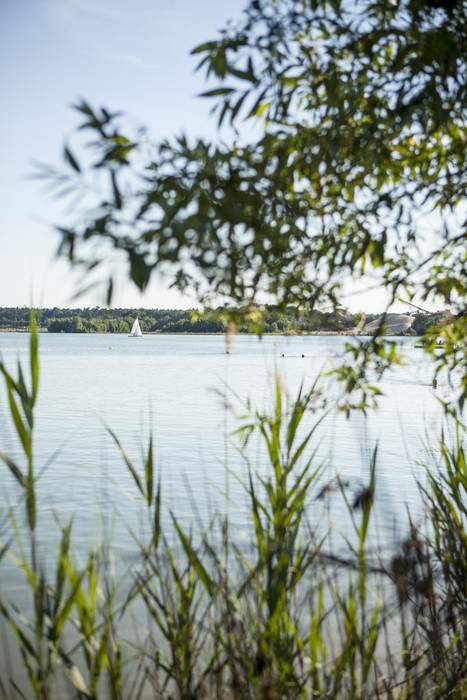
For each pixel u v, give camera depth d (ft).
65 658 8.36
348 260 10.07
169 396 95.91
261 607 8.91
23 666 14.62
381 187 10.05
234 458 45.75
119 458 46.83
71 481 38.42
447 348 11.60
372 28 8.68
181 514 28.63
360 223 10.00
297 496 9.55
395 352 11.09
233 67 8.16
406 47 8.37
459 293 11.50
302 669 8.87
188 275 8.39
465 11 8.12
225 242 7.94
